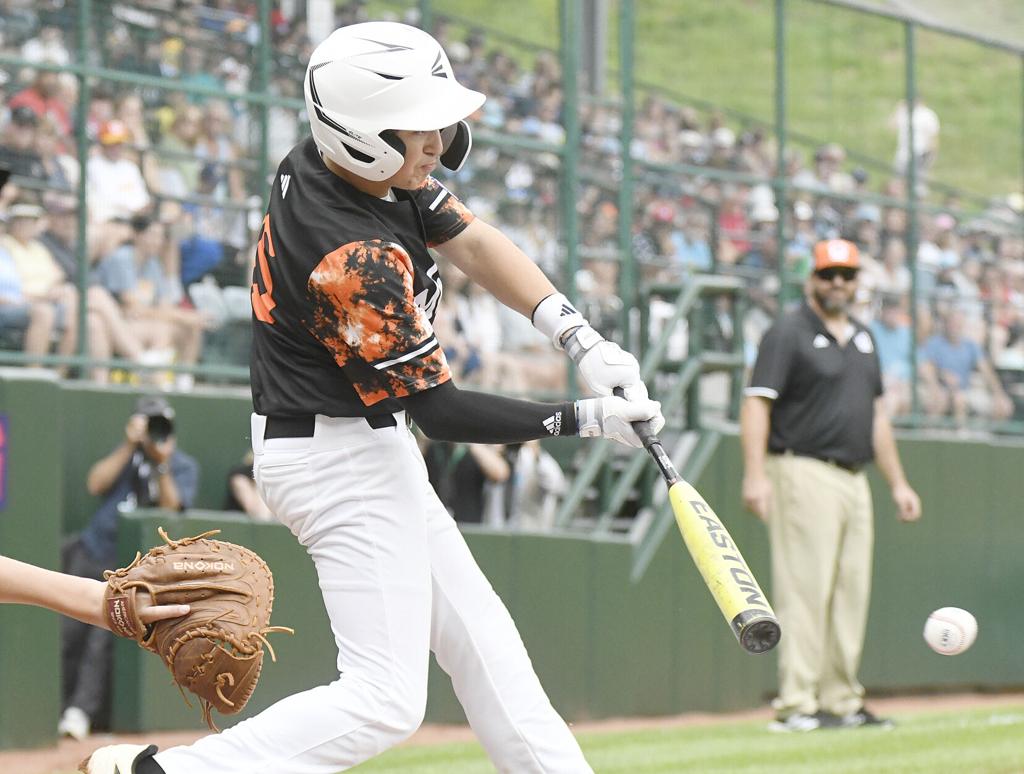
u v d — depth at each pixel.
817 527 25.67
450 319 29.94
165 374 27.73
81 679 24.08
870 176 37.66
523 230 31.25
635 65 35.66
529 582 27.88
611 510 30.27
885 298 36.38
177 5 28.64
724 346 32.72
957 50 39.81
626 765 21.14
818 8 37.25
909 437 34.34
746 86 36.09
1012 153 40.62
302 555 25.53
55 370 26.23
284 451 11.24
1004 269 39.12
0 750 22.27
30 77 26.14
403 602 11.17
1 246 25.56
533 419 11.18
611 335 32.34
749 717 30.56
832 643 26.22
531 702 11.93
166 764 10.46
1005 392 38.81
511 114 33.22
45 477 23.23
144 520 23.84
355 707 10.93
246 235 28.62
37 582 9.37
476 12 35.78
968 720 27.48
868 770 20.25
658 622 29.91
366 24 11.16
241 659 9.84
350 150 10.91
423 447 28.62
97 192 26.67
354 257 10.77
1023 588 36.59
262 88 29.50
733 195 34.75
